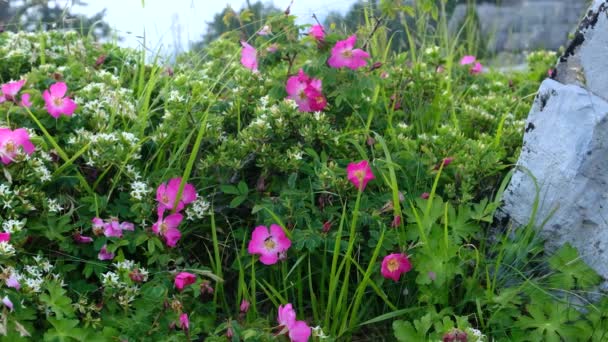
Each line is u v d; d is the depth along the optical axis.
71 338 0.63
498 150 0.89
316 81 0.88
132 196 0.71
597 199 0.70
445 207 0.73
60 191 0.73
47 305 0.63
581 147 0.69
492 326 0.71
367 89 0.89
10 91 0.79
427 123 1.00
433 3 1.09
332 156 0.84
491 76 1.29
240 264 0.71
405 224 0.78
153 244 0.69
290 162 0.77
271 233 0.70
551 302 0.71
